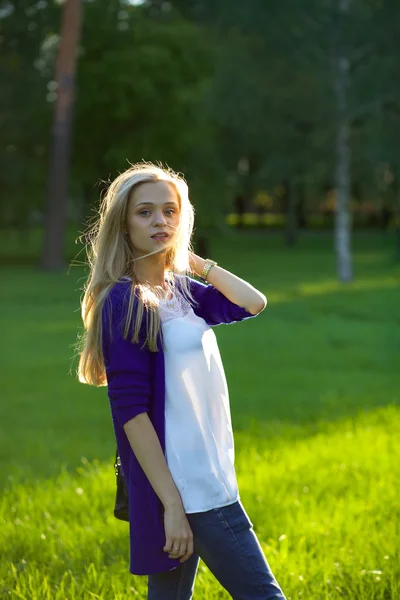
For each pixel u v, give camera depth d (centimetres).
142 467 284
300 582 444
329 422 971
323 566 467
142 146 3962
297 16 2752
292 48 2783
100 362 300
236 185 4828
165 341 291
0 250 4766
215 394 297
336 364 1443
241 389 1227
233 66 2920
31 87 3853
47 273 3372
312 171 3050
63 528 558
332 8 2730
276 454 785
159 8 4669
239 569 289
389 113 2852
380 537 518
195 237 3469
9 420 1051
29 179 3906
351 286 2791
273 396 1173
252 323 1961
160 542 287
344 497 627
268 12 2767
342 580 451
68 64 3428
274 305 2277
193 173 4100
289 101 2847
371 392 1194
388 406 1032
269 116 2889
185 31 4000
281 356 1525
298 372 1365
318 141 2925
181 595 310
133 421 282
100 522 570
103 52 3888
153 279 306
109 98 3819
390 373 1360
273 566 468
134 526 289
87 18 3866
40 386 1285
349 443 826
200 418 292
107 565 500
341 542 518
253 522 570
